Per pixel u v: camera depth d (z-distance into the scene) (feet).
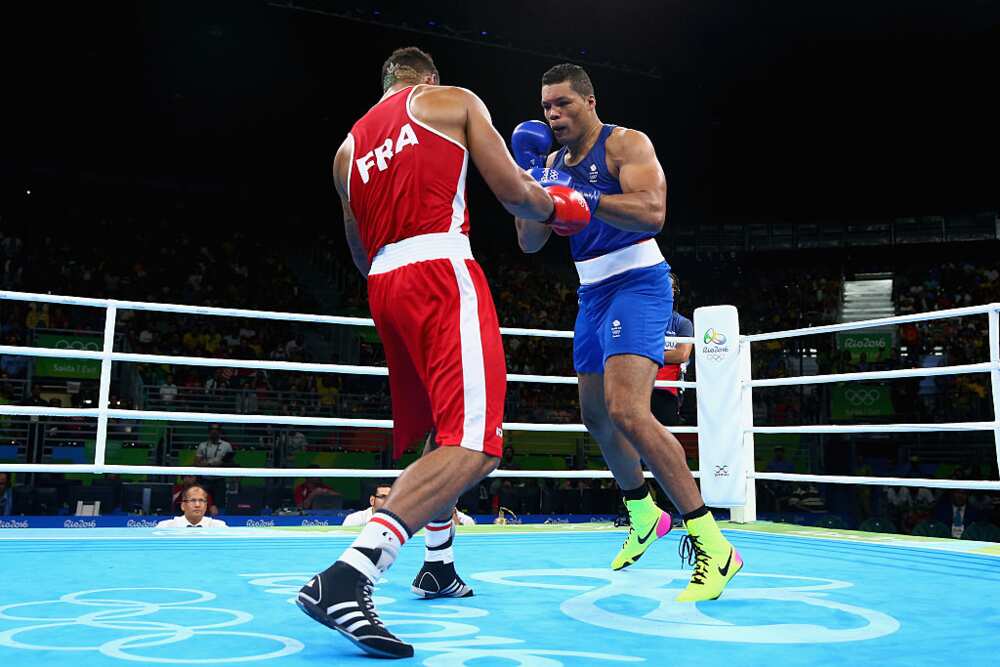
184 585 7.30
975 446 39.68
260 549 9.92
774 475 13.91
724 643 5.37
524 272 61.57
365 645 4.84
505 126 51.34
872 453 42.14
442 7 40.06
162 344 45.52
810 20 40.24
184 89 47.62
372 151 6.18
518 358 51.78
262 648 5.07
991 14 38.96
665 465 7.40
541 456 38.45
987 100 47.26
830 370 51.34
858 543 11.39
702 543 7.16
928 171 54.19
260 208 60.64
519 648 5.19
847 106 48.78
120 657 4.75
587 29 41.91
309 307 53.83
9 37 41.42
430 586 6.98
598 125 8.28
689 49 43.52
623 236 8.02
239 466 34.83
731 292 62.03
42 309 43.27
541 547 10.77
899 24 40.32
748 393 14.47
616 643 5.35
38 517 24.26
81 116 50.52
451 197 6.04
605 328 8.00
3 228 52.08
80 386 38.88
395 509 5.31
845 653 5.11
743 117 50.39
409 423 6.46
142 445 34.22
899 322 12.56
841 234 60.03
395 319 6.05
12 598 6.61
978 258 57.72
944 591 7.50
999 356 11.09
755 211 59.36
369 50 43.98
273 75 46.26
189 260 53.98
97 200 56.65
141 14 39.78
